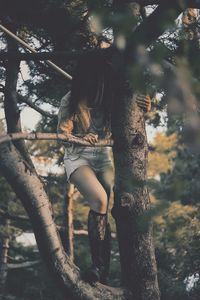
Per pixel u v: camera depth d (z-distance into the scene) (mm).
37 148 17250
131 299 4664
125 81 4590
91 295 4473
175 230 2418
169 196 2186
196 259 12062
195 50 2441
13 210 19422
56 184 17312
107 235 4852
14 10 7723
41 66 9766
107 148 4891
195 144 2051
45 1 7707
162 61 2010
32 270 20281
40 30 8297
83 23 7992
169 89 2014
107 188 4895
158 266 13047
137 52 2020
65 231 14805
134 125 4668
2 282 18562
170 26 2143
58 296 16281
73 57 4379
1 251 18859
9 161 4188
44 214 4312
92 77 4777
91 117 4852
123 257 4727
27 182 4238
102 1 2850
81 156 4836
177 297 12461
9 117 9773
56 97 10688
